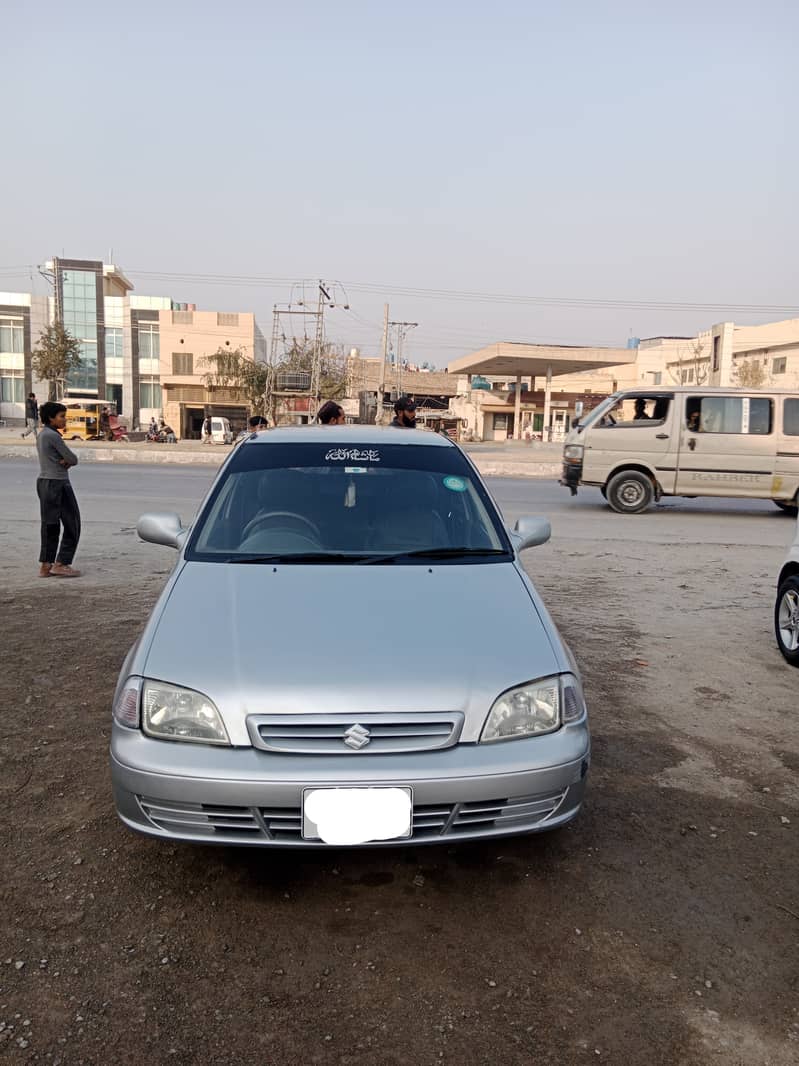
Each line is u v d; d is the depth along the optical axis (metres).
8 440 33.62
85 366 62.69
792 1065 2.14
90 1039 2.18
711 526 12.85
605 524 12.74
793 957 2.57
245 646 2.85
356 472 4.21
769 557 9.93
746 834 3.32
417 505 4.03
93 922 2.68
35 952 2.52
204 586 3.32
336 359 53.34
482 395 64.94
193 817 2.62
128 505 13.60
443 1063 2.13
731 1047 2.20
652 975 2.47
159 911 2.74
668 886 2.95
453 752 2.64
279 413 50.59
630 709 4.69
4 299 61.97
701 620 6.76
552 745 2.75
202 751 2.62
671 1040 2.22
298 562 3.57
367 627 2.98
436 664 2.79
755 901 2.86
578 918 2.75
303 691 2.65
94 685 4.82
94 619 6.29
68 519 7.84
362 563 3.57
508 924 2.71
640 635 6.25
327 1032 2.23
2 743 4.01
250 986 2.40
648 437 13.76
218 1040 2.19
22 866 2.98
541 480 22.47
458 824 2.64
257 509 3.95
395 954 2.55
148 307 62.53
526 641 2.99
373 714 2.62
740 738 4.31
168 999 2.34
